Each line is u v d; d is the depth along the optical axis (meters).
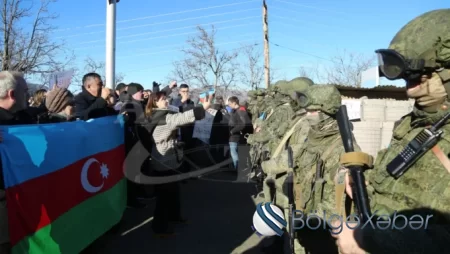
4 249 2.87
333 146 3.18
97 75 5.53
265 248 4.96
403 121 1.78
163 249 5.20
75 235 3.93
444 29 1.53
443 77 1.55
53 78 5.07
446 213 1.50
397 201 1.64
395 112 8.93
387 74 1.65
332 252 3.27
